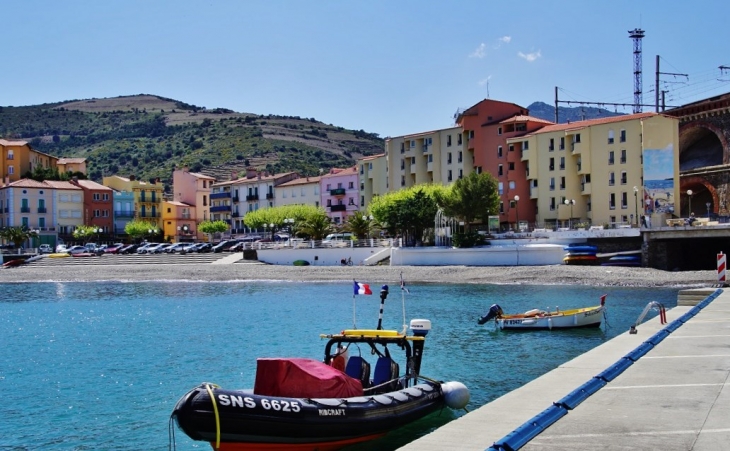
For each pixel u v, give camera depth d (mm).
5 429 22125
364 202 142750
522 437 12219
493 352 34656
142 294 71188
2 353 36312
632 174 100562
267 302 60688
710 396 15883
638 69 159375
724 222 85188
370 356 23781
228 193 173625
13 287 82812
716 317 32219
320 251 101938
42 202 143875
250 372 30391
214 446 15711
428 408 20219
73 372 30984
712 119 111625
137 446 20219
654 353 22266
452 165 125938
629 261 81562
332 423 16828
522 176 115938
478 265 88500
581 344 36906
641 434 12719
